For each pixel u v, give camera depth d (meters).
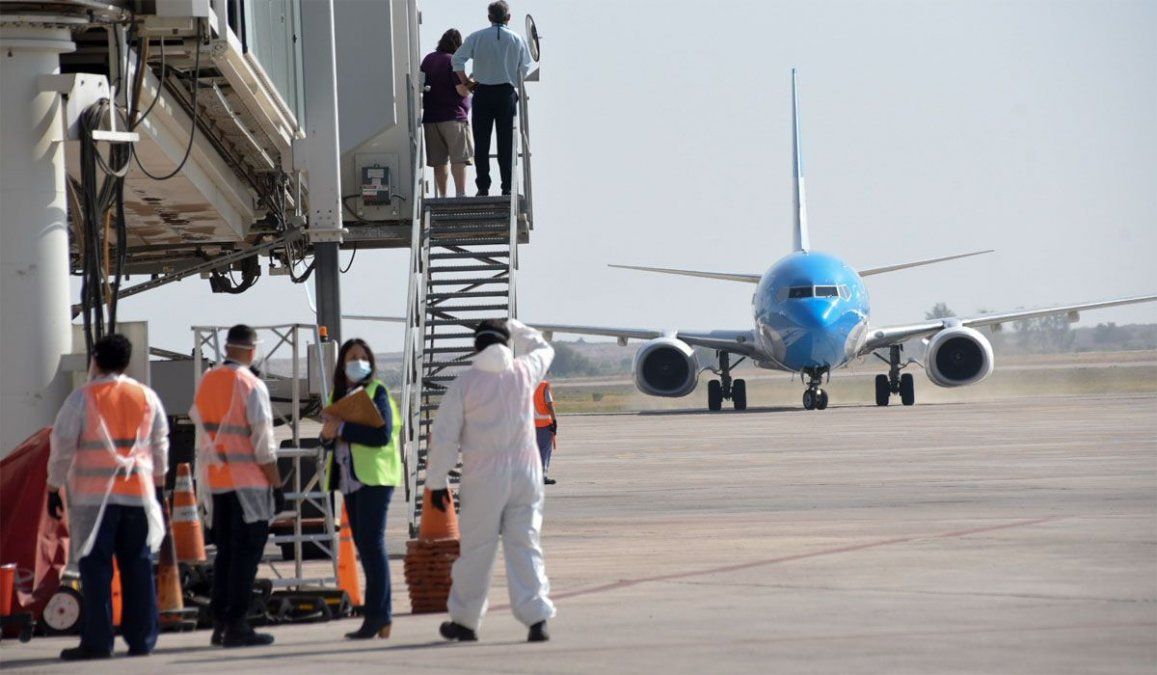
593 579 40.22
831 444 98.94
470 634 30.94
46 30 39.91
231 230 66.88
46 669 29.39
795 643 28.27
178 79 51.59
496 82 69.12
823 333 145.62
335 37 66.62
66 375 40.16
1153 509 53.22
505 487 30.62
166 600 36.00
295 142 60.94
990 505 56.50
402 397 53.22
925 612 31.95
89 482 30.59
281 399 53.72
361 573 45.06
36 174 39.84
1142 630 28.83
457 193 72.62
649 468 83.94
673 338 162.12
